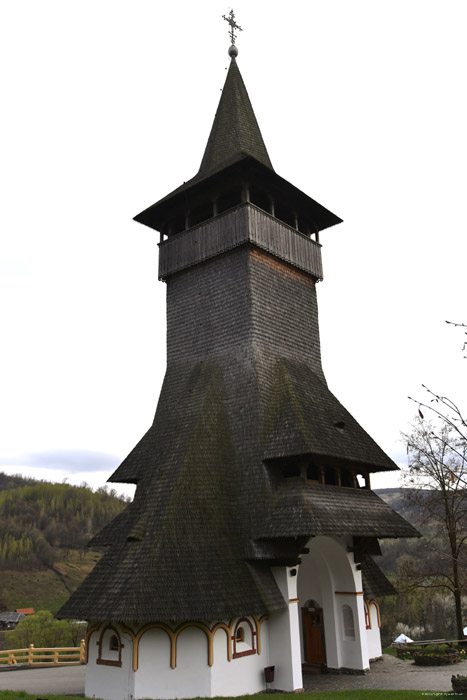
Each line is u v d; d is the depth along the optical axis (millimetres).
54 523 142250
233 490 24406
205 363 28844
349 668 25172
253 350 27125
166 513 21938
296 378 27859
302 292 31828
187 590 19891
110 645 20844
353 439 27156
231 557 22031
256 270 28672
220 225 29719
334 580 26312
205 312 29812
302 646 27109
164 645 19969
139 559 20797
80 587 21906
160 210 32812
